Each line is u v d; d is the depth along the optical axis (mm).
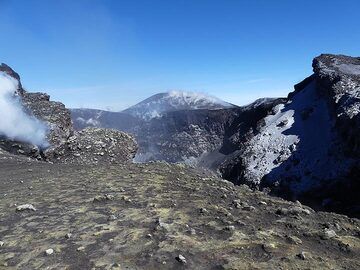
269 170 74125
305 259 7418
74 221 10039
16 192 13844
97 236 8867
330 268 7074
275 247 7934
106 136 34000
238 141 117688
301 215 10305
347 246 8188
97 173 17484
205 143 134875
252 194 13047
